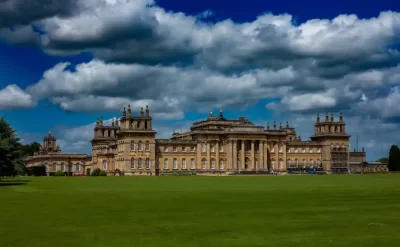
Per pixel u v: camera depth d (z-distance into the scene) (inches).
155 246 1046.4
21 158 3730.3
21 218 1462.8
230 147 7480.3
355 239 1095.6
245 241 1087.0
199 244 1061.8
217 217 1455.5
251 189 2755.9
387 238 1104.8
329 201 1916.8
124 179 4768.7
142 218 1448.1
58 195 2347.4
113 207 1747.0
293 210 1605.6
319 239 1099.3
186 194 2362.2
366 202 1865.2
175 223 1346.0
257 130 7642.7
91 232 1212.5
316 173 7687.0
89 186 3233.3
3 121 3779.5
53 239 1126.4
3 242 1094.4
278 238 1116.5
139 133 7066.9
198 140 7470.5
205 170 7381.9
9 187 3115.2
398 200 1942.7
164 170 7273.6
